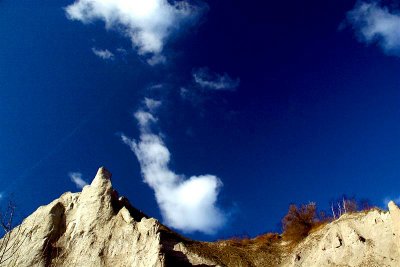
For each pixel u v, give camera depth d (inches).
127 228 1818.4
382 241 1472.7
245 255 1873.8
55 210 2007.9
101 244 1785.2
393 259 1398.9
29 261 1721.2
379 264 1416.1
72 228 1916.8
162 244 1711.4
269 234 2149.4
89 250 1770.4
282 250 1942.7
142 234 1765.5
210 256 1780.3
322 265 1578.5
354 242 1546.5
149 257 1599.4
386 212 1540.4
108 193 2023.9
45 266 1713.8
